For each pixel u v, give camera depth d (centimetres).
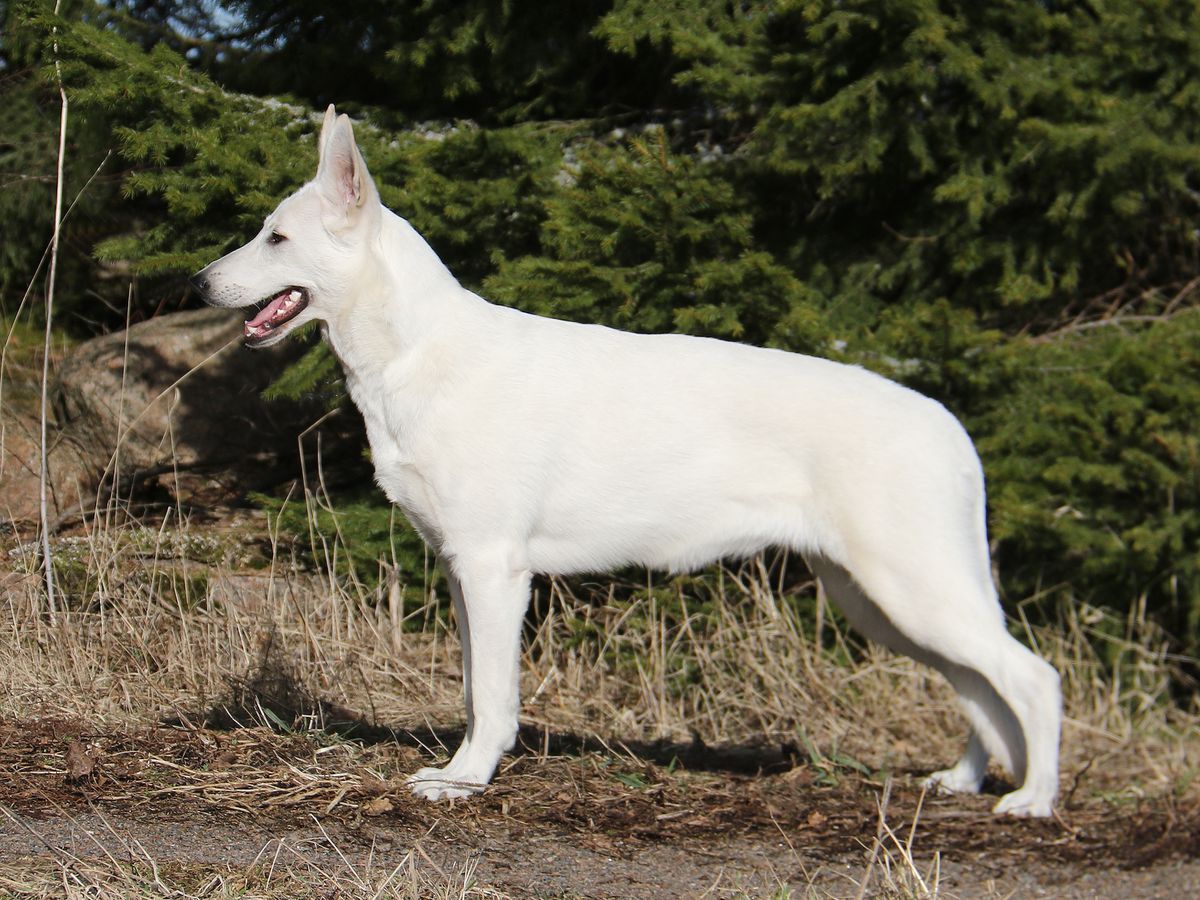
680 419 522
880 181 850
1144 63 793
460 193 717
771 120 774
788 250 859
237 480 866
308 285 497
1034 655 539
